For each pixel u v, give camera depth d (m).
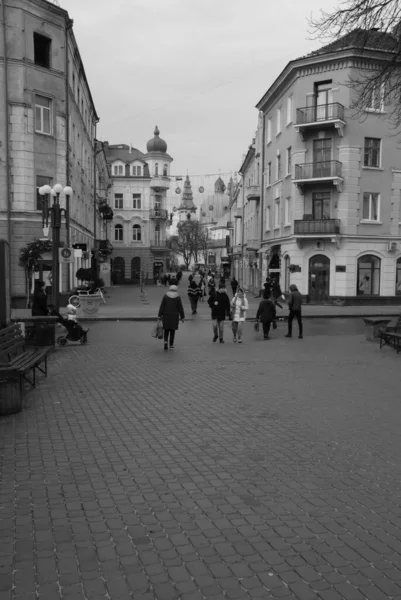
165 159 80.94
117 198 74.12
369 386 10.04
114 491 5.20
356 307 33.47
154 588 3.61
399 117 17.56
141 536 4.30
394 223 35.41
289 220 37.59
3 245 13.98
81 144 38.53
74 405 8.55
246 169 59.78
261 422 7.59
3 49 27.75
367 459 6.14
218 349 15.18
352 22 14.76
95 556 4.00
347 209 34.22
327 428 7.32
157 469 5.79
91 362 12.73
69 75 31.84
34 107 28.88
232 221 91.44
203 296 39.69
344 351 14.82
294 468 5.83
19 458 6.13
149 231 74.62
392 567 3.88
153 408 8.36
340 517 4.67
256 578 3.73
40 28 28.95
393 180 35.28
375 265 35.25
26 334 14.49
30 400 8.88
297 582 3.68
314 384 10.20
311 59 34.31
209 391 9.57
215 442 6.72
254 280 49.50
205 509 4.80
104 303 35.03
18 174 28.38
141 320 24.56
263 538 4.28
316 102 35.06
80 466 5.88
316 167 34.56
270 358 13.45
